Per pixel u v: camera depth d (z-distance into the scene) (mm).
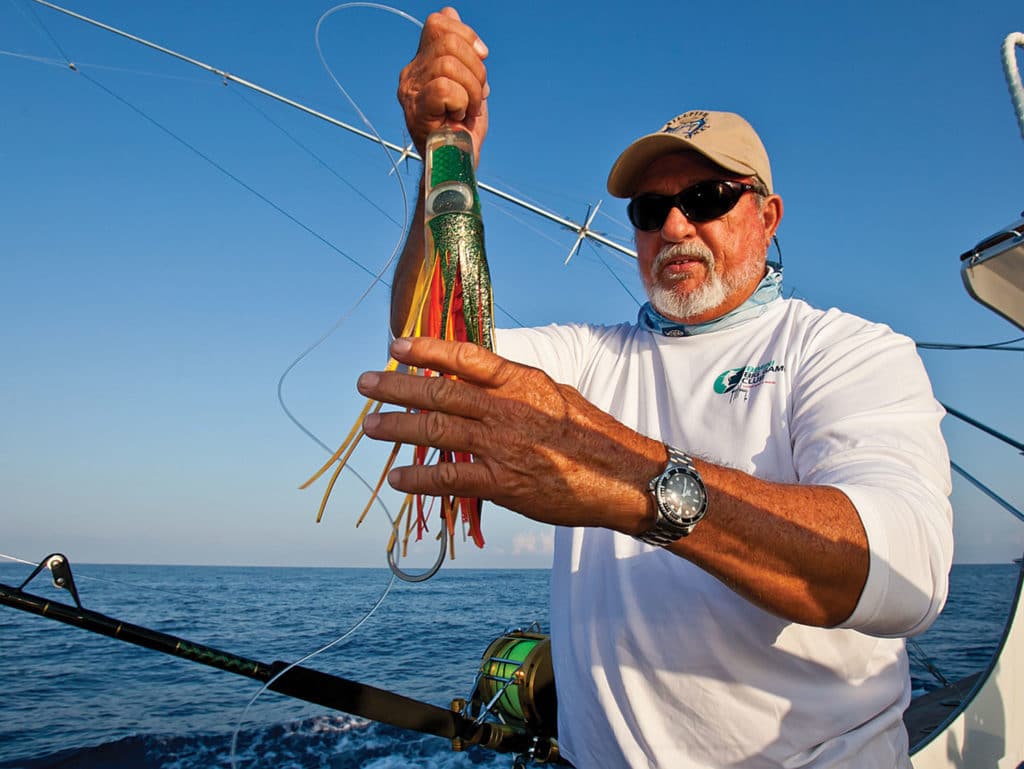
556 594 1913
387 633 14172
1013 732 2604
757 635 1473
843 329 1629
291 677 2096
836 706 1468
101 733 6566
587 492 942
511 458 909
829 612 1075
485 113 1545
